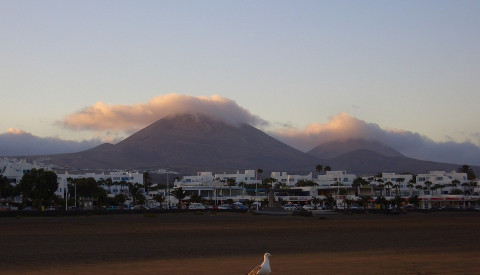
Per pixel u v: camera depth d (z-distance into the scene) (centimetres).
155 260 5409
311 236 8606
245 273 4469
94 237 8219
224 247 6750
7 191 18000
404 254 5912
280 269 4647
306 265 4909
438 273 4384
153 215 16125
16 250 6362
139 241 7569
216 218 15225
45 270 4719
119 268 4812
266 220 14262
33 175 17688
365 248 6656
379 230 10181
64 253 6038
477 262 5078
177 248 6619
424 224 12481
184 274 4431
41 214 15262
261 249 6512
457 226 11631
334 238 8219
